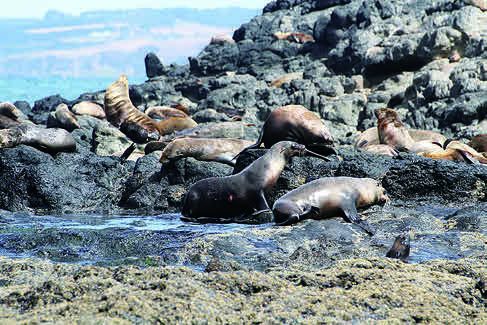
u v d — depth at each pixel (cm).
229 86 12244
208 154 4862
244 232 3166
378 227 3300
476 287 1997
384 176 4147
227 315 1695
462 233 3106
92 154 5006
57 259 2925
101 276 1981
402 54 11131
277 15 16075
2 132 4791
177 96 13575
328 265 2420
